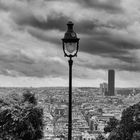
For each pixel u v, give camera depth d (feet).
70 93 68.08
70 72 68.13
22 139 90.38
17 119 88.43
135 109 244.22
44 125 94.07
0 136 88.12
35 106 91.45
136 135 206.08
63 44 68.03
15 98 92.43
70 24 68.39
